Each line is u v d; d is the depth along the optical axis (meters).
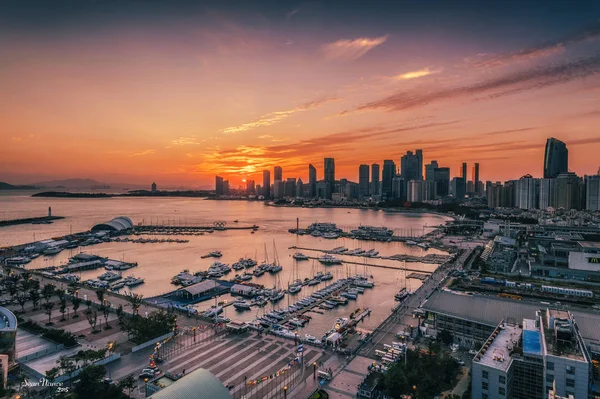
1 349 143.00
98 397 125.19
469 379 139.50
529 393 119.44
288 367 147.50
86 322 194.62
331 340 169.38
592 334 144.25
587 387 108.69
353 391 132.12
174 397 97.94
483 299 185.00
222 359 155.75
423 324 183.38
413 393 127.69
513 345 132.12
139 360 154.12
